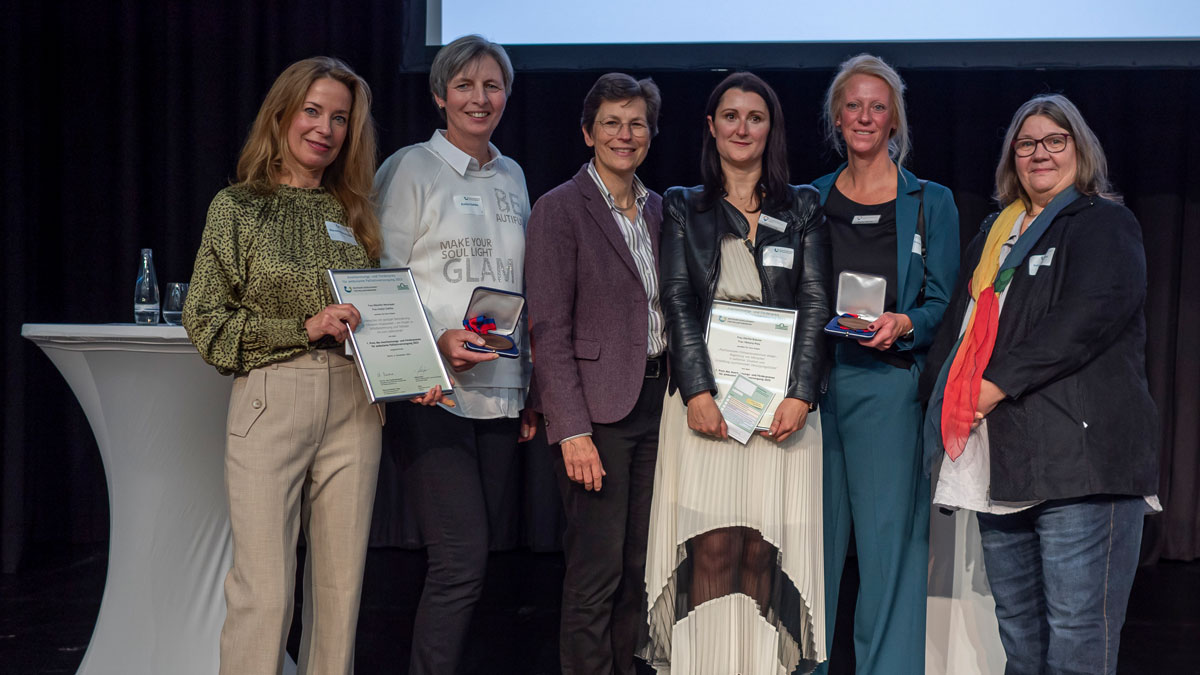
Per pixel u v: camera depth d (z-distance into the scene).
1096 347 2.00
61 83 4.36
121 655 2.44
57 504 4.46
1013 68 3.72
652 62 3.85
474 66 2.30
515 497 4.49
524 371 2.40
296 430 2.02
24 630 3.20
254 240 2.02
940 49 3.75
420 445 2.26
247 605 1.99
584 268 2.22
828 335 2.28
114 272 4.43
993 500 2.06
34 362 4.35
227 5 4.38
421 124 4.36
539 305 2.22
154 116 4.42
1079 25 3.68
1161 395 4.30
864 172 2.43
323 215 2.12
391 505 4.50
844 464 2.40
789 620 2.21
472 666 3.00
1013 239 2.19
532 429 2.51
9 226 4.15
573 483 2.25
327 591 2.13
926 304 2.37
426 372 2.05
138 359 2.36
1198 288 4.31
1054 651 2.05
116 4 4.34
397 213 2.28
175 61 4.37
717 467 2.18
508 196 2.40
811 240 2.25
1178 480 4.35
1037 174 2.14
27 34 4.23
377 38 4.34
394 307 2.06
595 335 2.23
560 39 3.88
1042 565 2.12
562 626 2.32
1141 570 4.22
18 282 4.17
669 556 2.22
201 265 2.01
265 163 2.10
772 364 2.16
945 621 2.56
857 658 2.39
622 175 2.26
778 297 2.21
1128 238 2.03
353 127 2.16
